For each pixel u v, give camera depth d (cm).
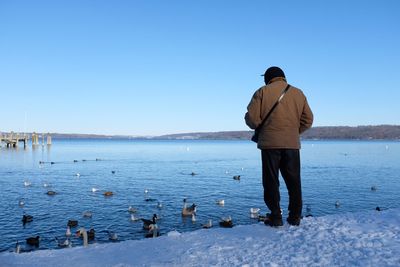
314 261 509
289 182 675
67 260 587
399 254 521
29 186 5378
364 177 6769
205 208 3994
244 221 3388
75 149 18050
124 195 4759
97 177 6631
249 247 586
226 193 4972
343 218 745
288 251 555
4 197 4488
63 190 5084
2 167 8050
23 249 2505
